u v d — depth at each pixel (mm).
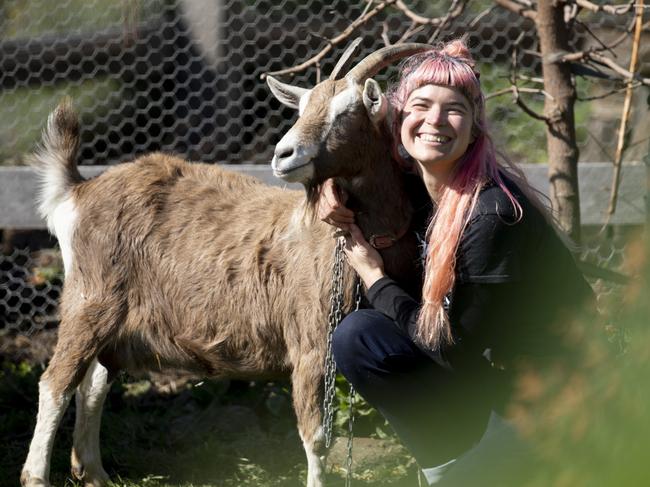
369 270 7301
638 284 4195
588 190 11914
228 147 15031
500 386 6926
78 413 9406
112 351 9117
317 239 8117
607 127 14812
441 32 11656
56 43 15266
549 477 4281
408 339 7199
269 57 15141
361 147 7273
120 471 9836
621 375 4098
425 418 7277
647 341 4074
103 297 8969
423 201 7570
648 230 5184
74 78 15672
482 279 6539
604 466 4012
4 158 15398
